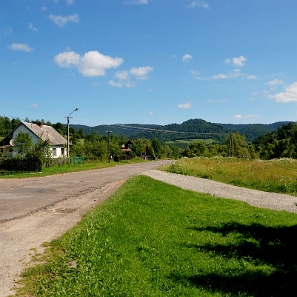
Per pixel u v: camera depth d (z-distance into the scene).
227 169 30.38
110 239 8.58
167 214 12.48
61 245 7.98
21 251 7.54
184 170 31.67
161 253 7.99
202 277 6.76
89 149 64.75
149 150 111.19
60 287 5.76
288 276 6.97
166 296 5.81
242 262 7.71
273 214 13.38
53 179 25.50
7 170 30.84
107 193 17.30
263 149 100.62
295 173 26.05
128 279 6.29
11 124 99.38
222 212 13.45
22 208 12.86
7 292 5.54
